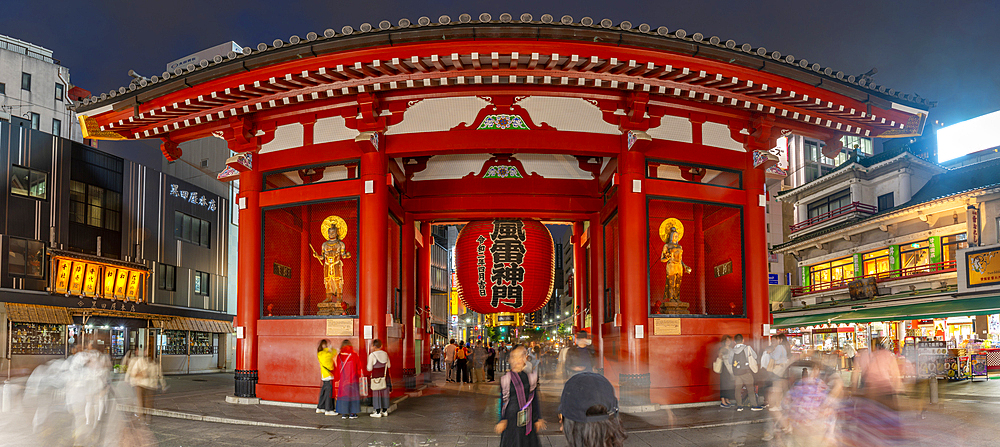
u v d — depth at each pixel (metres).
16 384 22.03
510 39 12.28
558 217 19.12
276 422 12.12
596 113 14.34
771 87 13.53
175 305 36.56
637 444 10.27
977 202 29.48
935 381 16.03
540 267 16.50
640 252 13.98
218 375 34.47
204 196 39.97
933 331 34.12
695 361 14.21
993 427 12.15
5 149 28.20
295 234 17.17
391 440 10.72
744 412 13.20
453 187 19.14
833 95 14.22
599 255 18.75
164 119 15.27
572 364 12.50
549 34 12.16
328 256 15.34
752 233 14.95
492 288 16.25
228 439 10.81
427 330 22.30
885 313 31.02
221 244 41.53
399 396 15.80
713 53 12.75
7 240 27.80
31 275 28.62
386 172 14.35
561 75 13.05
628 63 12.65
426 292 22.12
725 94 13.91
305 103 14.66
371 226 14.01
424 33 12.15
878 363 12.41
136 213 34.41
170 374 35.09
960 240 31.36
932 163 38.94
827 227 41.69
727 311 15.83
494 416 13.12
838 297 39.34
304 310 16.94
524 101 14.23
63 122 51.47
